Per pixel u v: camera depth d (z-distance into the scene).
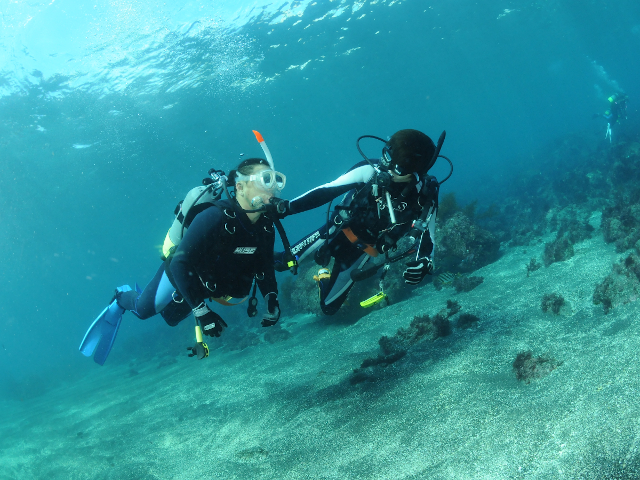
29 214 37.22
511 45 43.44
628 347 3.57
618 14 43.19
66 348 46.06
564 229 10.29
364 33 27.83
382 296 3.18
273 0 20.77
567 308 5.19
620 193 11.96
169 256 3.02
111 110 23.69
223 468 4.31
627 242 6.91
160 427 6.78
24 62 18.19
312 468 3.63
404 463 3.18
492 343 5.01
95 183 34.69
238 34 22.00
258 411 5.75
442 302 8.11
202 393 8.14
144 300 3.47
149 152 32.12
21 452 8.10
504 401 3.54
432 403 3.97
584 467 2.41
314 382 6.16
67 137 24.84
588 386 3.20
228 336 14.73
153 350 19.97
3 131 21.86
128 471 5.20
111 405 10.02
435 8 27.62
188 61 22.47
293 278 14.62
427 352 5.53
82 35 18.08
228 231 2.73
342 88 38.09
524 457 2.72
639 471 2.20
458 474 2.81
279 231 2.82
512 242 11.99
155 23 18.83
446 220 10.73
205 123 31.64
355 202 3.13
